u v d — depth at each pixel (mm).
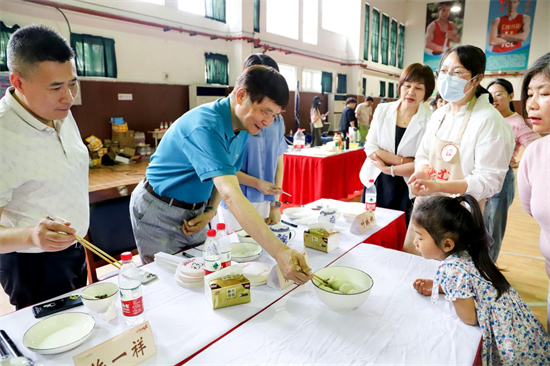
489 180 1584
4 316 999
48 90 1021
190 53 7324
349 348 874
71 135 1292
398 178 2305
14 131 1068
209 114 1193
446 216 1099
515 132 2393
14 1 4883
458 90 1642
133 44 6383
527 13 12789
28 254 1208
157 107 6973
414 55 15398
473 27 13828
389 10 13750
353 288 1066
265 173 2049
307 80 10656
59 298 1077
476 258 1082
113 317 980
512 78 13305
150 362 816
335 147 4660
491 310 995
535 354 1015
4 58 4836
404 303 1087
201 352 851
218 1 7602
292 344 883
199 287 1171
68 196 1218
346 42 12156
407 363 826
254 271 1239
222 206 2090
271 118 1174
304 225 1800
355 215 1854
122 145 6465
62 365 806
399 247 2057
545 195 1026
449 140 1764
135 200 1512
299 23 9766
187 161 1337
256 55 1804
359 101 12570
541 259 3004
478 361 936
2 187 1033
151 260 1537
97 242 1685
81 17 5625
